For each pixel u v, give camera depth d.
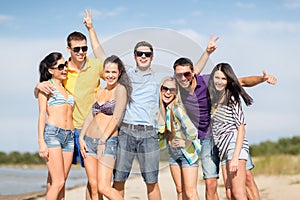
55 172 6.35
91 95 6.54
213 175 6.62
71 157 6.55
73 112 6.61
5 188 12.56
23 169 21.72
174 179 6.67
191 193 6.45
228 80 6.29
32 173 18.64
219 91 6.34
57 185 6.34
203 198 9.42
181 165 6.57
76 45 6.43
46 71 6.44
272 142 23.53
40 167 23.33
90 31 7.16
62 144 6.45
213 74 6.35
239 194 6.29
